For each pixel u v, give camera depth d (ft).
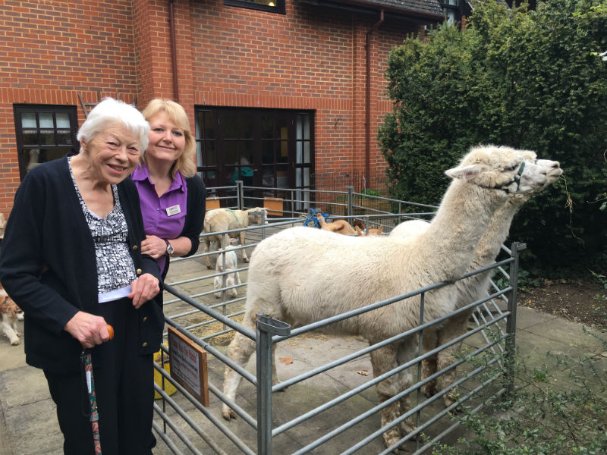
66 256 6.28
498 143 22.06
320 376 14.28
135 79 29.96
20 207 6.12
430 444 9.29
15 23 25.82
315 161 36.19
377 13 35.70
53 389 6.84
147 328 7.25
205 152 31.76
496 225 11.69
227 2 30.60
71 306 6.17
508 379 11.65
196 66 29.91
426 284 9.83
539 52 19.39
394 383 10.50
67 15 27.25
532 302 20.31
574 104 18.42
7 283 6.06
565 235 21.29
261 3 32.40
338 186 37.09
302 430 11.62
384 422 10.70
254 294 11.70
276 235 11.86
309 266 11.02
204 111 31.30
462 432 11.30
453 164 23.43
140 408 7.34
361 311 7.58
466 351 12.35
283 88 33.68
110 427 6.81
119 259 6.89
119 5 28.86
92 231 6.56
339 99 36.52
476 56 23.20
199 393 7.84
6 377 14.15
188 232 9.48
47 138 27.58
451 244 9.71
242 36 31.35
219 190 32.76
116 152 6.31
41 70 26.84
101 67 28.68
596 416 9.40
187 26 28.89
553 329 17.54
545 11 19.89
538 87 19.80
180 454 8.93
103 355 6.65
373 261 10.59
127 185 7.17
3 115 25.91
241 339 11.68
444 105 23.44
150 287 6.99
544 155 19.98
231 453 10.73
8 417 12.02
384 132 27.91
